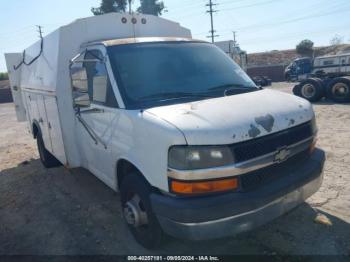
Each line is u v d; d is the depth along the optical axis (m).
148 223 3.40
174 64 3.99
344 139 7.51
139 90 3.62
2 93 32.09
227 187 2.84
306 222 3.96
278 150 3.05
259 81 4.72
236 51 20.00
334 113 11.26
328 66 16.62
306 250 3.46
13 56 8.05
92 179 6.14
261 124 2.97
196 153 2.78
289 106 3.38
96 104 4.02
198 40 4.63
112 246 3.85
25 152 8.84
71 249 3.88
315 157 3.56
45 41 5.49
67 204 5.13
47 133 5.83
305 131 3.42
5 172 7.15
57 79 4.71
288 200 3.13
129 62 3.84
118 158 3.70
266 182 3.05
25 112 7.91
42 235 4.28
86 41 4.80
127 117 3.39
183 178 2.81
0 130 13.45
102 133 3.99
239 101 3.36
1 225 4.66
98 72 4.03
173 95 3.60
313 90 14.62
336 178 5.20
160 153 2.96
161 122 2.98
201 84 3.84
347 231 3.73
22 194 5.73
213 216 2.78
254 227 2.96
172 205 2.86
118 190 4.02
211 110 3.08
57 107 4.80
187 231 2.82
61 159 5.21
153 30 5.35
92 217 4.62
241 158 2.85
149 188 3.29
